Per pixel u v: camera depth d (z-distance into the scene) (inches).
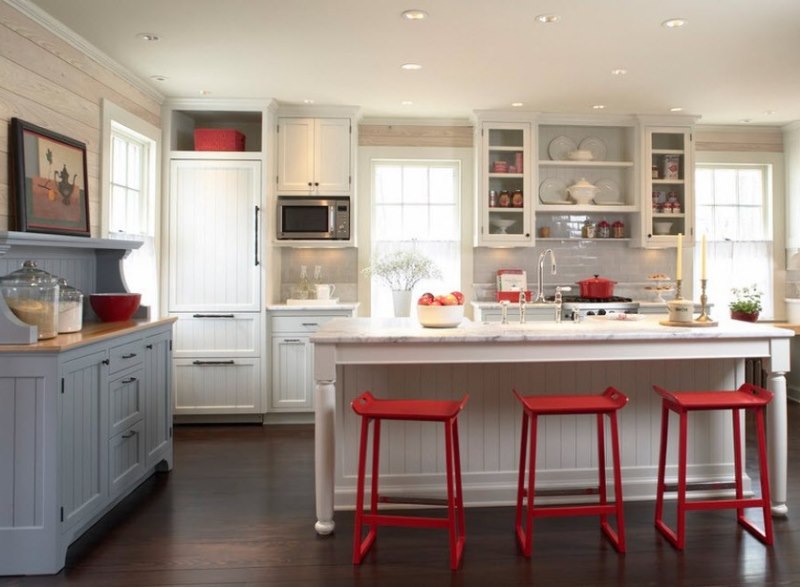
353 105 199.9
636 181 214.4
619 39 142.4
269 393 193.5
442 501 106.0
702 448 127.7
